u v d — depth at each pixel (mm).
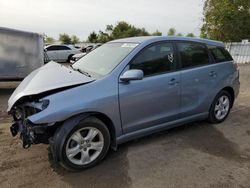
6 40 8719
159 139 4578
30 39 9023
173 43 4422
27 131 3414
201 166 3723
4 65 8828
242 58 21719
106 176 3451
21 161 3787
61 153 3338
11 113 3828
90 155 3639
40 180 3346
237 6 25109
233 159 3939
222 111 5414
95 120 3547
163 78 4148
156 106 4133
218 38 25469
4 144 4332
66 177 3420
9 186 3213
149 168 3648
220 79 5090
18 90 3787
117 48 4324
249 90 9070
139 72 3627
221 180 3391
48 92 3359
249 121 5625
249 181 3383
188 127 5164
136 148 4227
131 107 3828
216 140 4602
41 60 9266
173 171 3582
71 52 21281
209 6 25672
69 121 3369
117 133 3809
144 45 4062
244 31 25562
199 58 4805
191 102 4672
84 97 3408
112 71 3734
